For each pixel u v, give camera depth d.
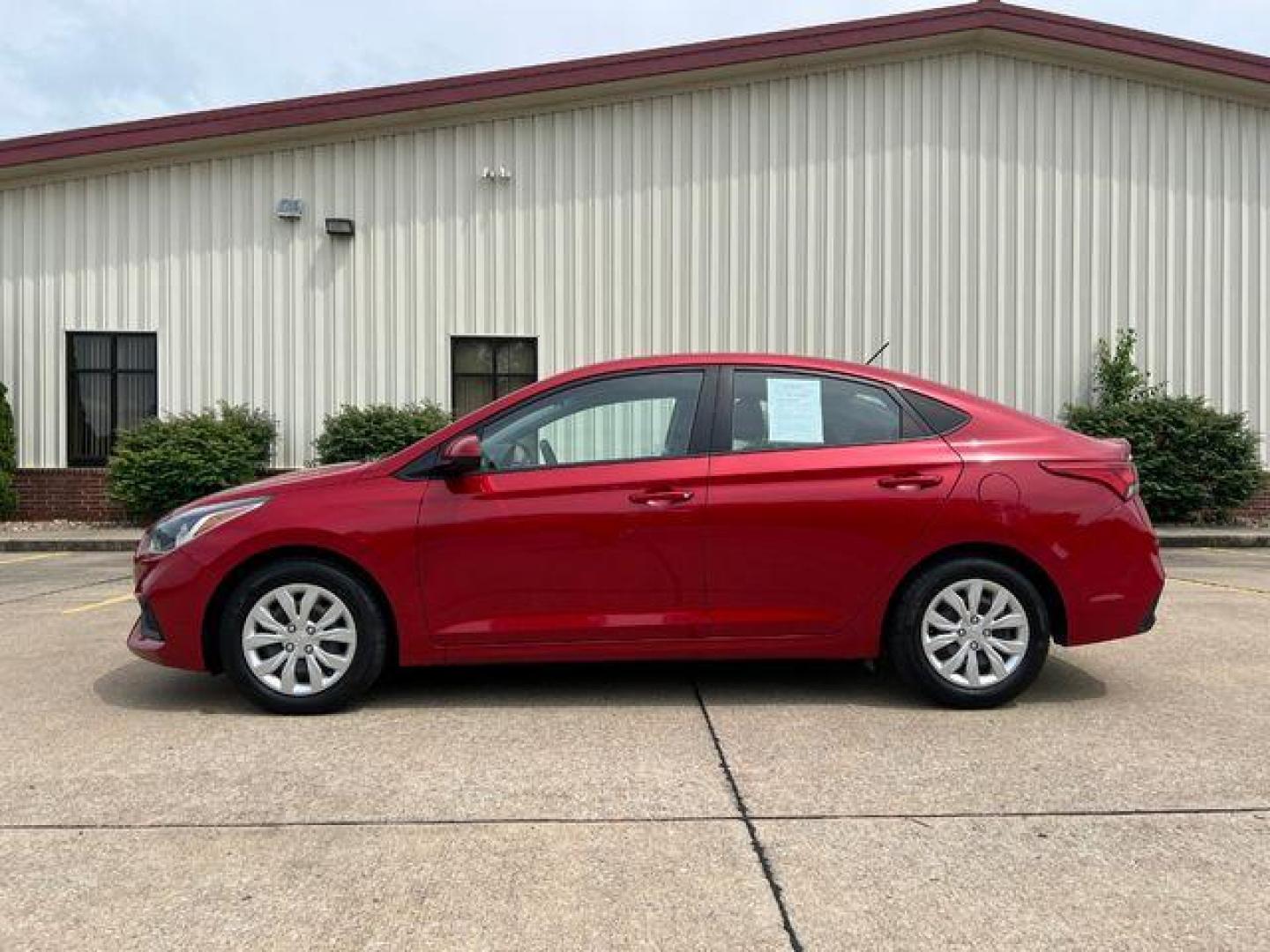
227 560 4.26
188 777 3.57
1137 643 5.80
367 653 4.30
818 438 4.47
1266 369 14.66
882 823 3.16
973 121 14.18
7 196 13.63
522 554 4.30
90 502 13.74
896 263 14.12
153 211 13.72
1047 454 4.43
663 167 13.94
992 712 4.36
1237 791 3.43
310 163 13.77
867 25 13.59
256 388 13.82
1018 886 2.74
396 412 13.22
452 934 2.50
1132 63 14.14
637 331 13.98
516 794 3.40
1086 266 14.34
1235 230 14.59
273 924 2.55
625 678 4.98
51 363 13.72
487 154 13.84
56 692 4.72
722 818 3.20
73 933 2.50
